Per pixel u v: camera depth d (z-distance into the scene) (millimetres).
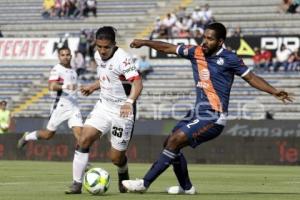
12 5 131750
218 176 59219
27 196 34688
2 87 118875
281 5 117438
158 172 35000
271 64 108188
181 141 34688
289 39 108062
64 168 69875
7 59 122688
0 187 42562
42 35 126250
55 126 62094
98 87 39188
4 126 93125
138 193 36562
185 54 35344
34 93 116562
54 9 127375
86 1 125312
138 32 122062
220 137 85562
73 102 60812
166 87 112188
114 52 35688
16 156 90625
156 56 115125
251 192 39812
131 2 125938
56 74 60094
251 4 119188
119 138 36375
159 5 124500
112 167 73000
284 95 34250
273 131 89688
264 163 84125
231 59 34438
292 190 42188
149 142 86688
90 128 35688
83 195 35125
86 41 116562
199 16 115438
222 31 34469
